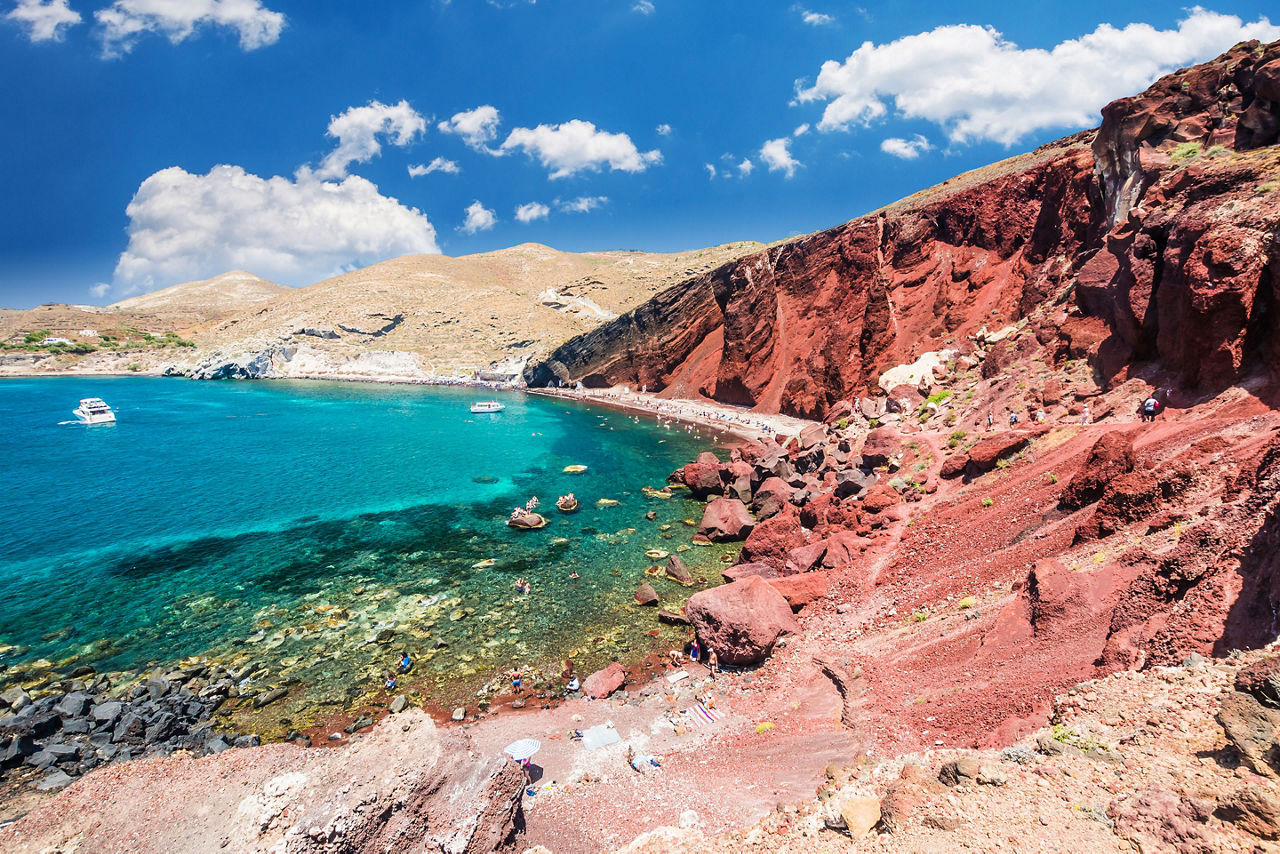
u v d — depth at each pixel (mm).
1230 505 16812
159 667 27625
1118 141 45156
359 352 179000
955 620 23406
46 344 178375
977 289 69500
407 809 13859
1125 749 10820
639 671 28453
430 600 34750
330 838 13078
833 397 81438
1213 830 7898
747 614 27641
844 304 85875
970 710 17719
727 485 55719
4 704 24578
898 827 10859
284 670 27766
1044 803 10031
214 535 43969
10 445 73750
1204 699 11328
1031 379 42281
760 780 18219
